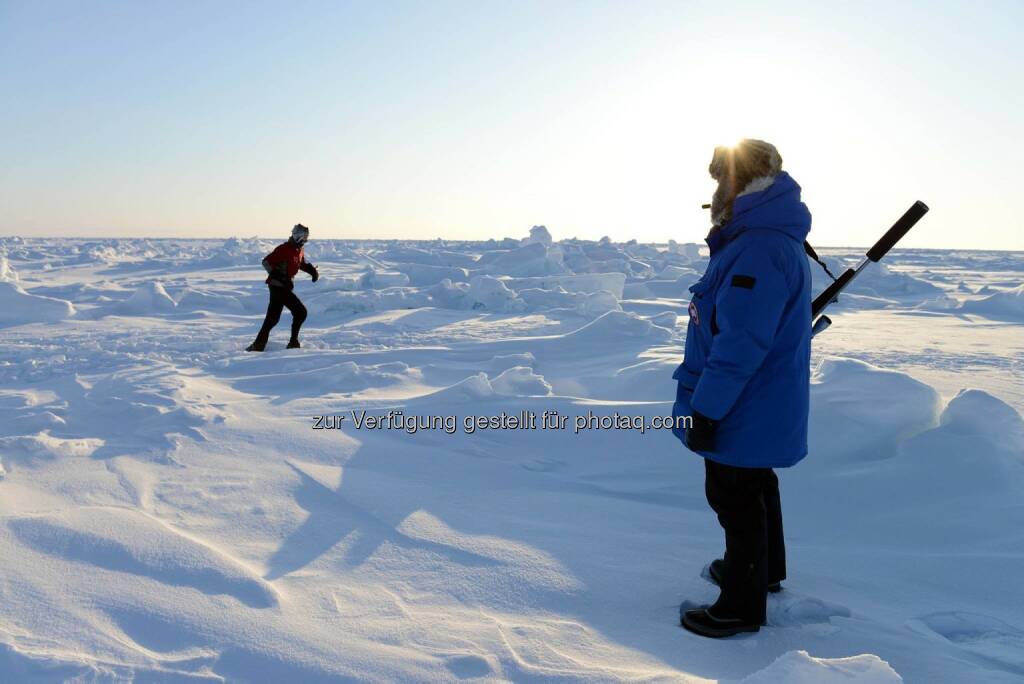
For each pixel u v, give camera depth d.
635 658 1.61
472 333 9.04
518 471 3.11
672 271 19.67
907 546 2.42
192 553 2.06
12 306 10.69
